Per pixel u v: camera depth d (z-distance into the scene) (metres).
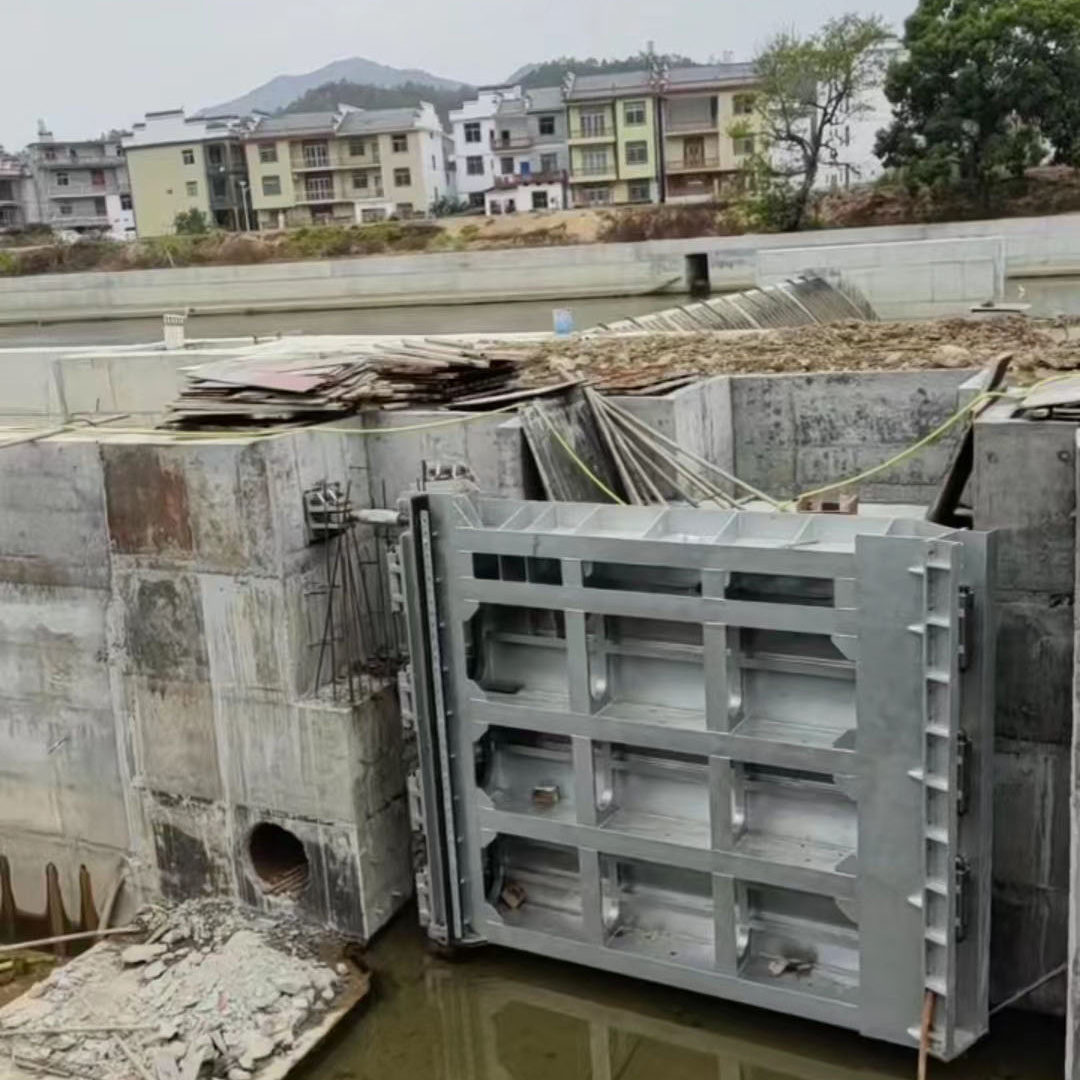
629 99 71.50
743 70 71.62
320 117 84.88
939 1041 7.05
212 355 15.13
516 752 8.59
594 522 8.07
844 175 52.72
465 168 95.56
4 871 10.75
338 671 9.19
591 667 7.95
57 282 53.28
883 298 28.23
